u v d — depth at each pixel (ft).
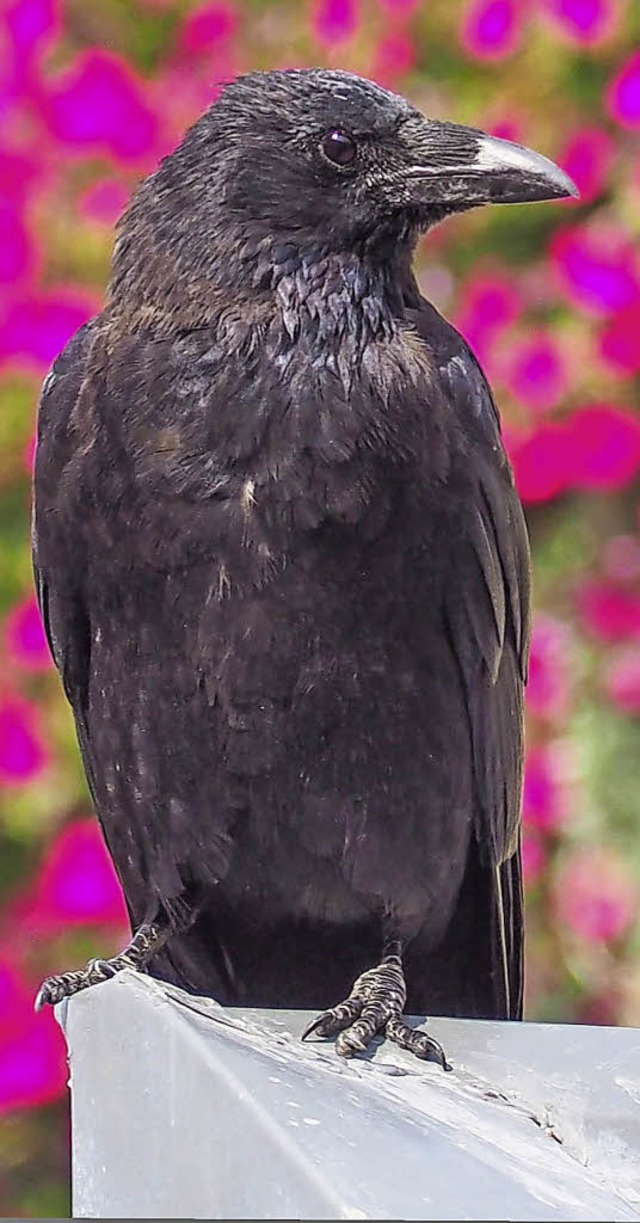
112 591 23.49
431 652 23.75
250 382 22.89
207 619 22.99
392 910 24.27
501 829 25.50
